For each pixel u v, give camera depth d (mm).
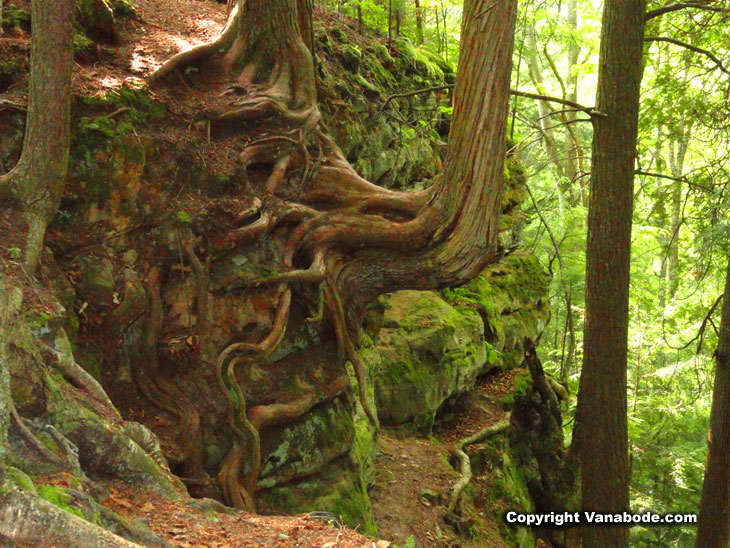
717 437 11578
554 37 19188
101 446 5578
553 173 19062
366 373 10328
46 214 6949
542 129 11422
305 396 8773
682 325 18625
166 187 8078
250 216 8484
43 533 4051
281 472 8508
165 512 5457
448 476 11492
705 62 13102
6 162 7344
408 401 12297
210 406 7992
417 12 17078
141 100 8164
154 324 7801
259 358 8297
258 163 9094
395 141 13375
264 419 8234
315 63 10930
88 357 7418
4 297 5363
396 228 9039
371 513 9430
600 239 10625
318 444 8891
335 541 5117
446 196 8859
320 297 8992
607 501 10703
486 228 8906
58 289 7145
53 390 5512
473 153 8617
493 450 12766
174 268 8078
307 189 9375
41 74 6703
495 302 15148
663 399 18141
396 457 11555
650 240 20453
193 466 7645
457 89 8664
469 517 11008
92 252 7637
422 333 12805
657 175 11062
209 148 8539
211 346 8148
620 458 10703
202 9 11438
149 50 9133
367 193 9367
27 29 8406
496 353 14016
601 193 10602
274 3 9422
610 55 10477
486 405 14000
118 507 5289
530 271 16875
